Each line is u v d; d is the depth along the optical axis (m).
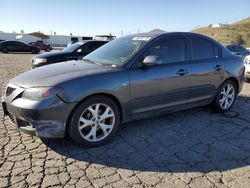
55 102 3.44
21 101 3.51
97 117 3.82
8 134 4.20
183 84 4.64
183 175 3.20
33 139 4.04
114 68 4.01
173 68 4.48
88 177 3.10
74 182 3.00
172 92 4.52
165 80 4.36
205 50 5.11
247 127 4.79
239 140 4.23
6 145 3.82
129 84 3.98
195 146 3.97
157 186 2.96
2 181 2.97
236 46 17.34
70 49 9.81
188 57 4.80
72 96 3.51
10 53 28.92
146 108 4.27
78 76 3.67
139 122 4.88
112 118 3.96
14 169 3.21
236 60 5.58
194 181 3.08
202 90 4.99
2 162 3.36
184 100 4.76
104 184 2.97
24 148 3.75
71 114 3.60
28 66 14.58
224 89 5.48
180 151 3.80
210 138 4.28
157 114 4.48
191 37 4.92
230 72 5.39
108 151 3.75
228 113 5.55
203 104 5.17
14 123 3.81
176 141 4.13
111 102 3.88
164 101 4.46
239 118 5.26
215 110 5.50
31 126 3.57
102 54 4.68
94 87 3.65
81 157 3.56
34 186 2.90
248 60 9.22
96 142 3.84
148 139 4.17
